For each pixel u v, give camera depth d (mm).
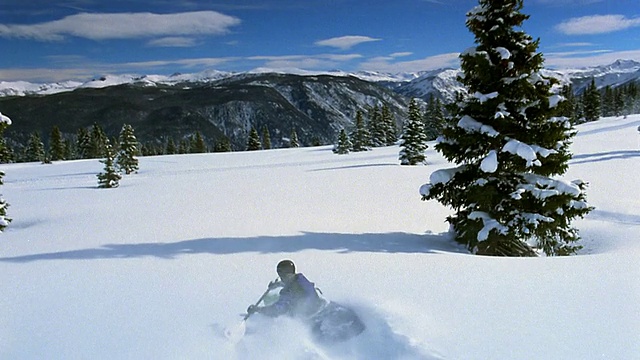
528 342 4270
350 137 79312
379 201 20250
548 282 6250
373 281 6531
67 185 40250
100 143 94250
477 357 3971
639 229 12359
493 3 10430
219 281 6918
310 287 5312
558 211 10070
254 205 19906
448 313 5055
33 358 4359
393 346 4324
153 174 50562
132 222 15375
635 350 4062
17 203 28109
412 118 55656
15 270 7941
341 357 4301
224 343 4617
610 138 54000
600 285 5988
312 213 16938
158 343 4629
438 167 41406
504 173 10891
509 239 10406
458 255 8609
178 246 10023
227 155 76188
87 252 9492
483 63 10133
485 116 10664
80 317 5430
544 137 10281
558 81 10391
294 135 124750
